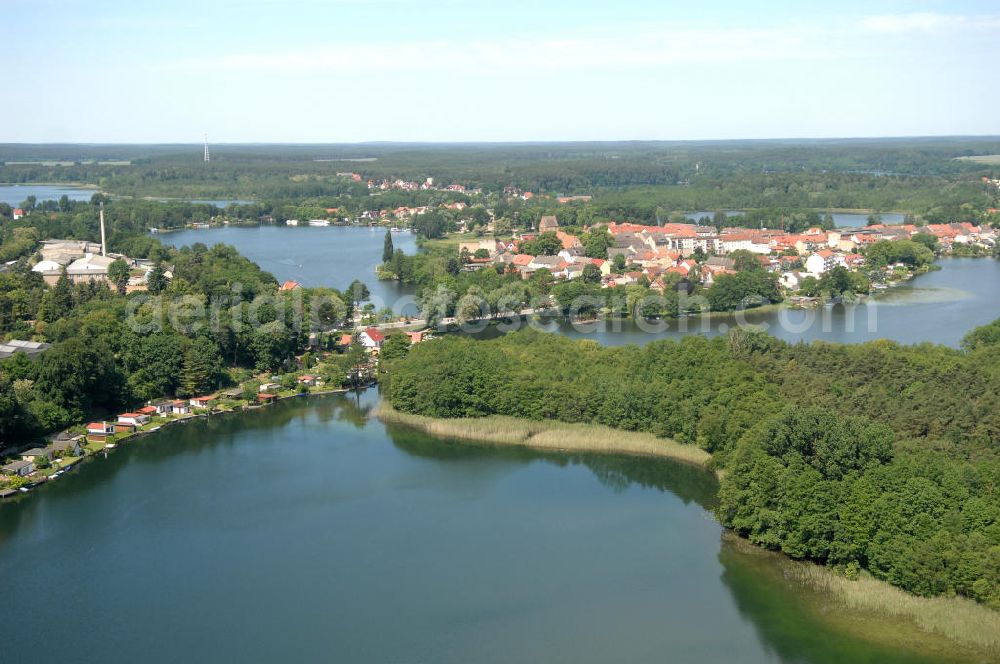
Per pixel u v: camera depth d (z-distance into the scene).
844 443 156.00
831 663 126.69
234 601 145.50
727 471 170.88
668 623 137.62
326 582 151.00
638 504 181.00
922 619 134.62
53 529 172.12
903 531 144.25
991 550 135.50
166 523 174.50
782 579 149.62
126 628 138.25
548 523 172.88
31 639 135.38
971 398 186.50
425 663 128.62
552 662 128.38
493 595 146.25
